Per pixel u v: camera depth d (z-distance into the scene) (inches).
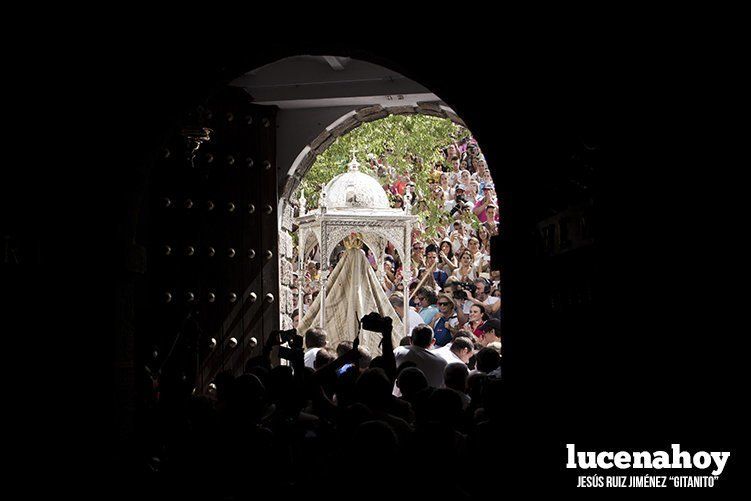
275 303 403.2
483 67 243.4
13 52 227.1
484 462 209.9
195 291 393.7
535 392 231.8
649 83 179.6
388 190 711.1
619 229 178.4
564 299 212.2
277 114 423.8
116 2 246.8
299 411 233.8
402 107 426.0
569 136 221.3
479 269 661.9
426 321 604.1
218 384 241.8
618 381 180.7
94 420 238.5
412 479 182.7
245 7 249.1
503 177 240.8
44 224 231.1
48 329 232.7
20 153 224.2
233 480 207.9
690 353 159.3
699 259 156.8
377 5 247.3
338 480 199.5
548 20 235.5
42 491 227.0
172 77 248.5
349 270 513.7
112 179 244.8
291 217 446.6
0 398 214.7
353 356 251.9
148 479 235.1
